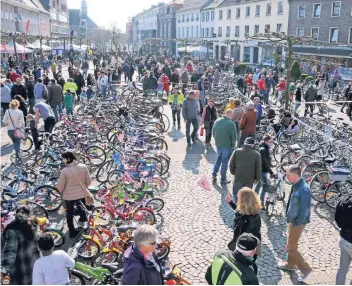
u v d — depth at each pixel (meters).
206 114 12.69
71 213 6.84
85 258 6.12
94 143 10.96
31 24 60.06
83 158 10.20
